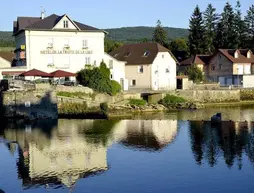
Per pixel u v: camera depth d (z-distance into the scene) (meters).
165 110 75.62
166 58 93.81
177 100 80.69
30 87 62.12
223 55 108.88
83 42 77.88
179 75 101.88
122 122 60.88
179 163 36.00
